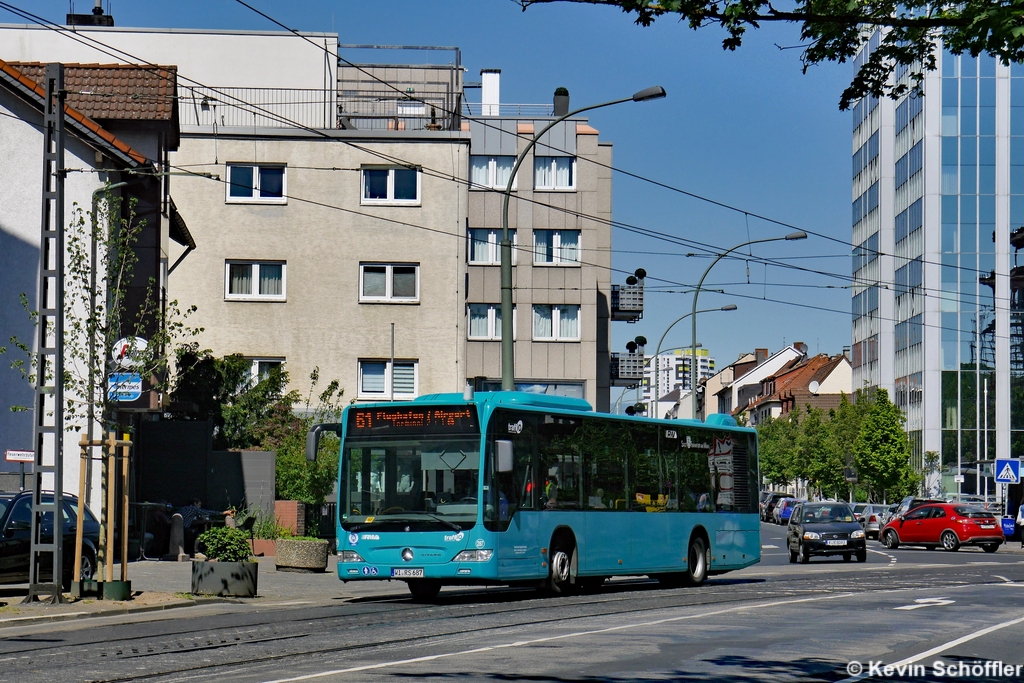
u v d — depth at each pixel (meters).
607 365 55.19
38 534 18.41
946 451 84.31
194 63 51.38
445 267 45.84
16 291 28.11
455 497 20.08
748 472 27.98
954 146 85.38
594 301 51.84
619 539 23.38
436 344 45.59
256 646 13.56
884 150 95.69
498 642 13.89
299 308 45.50
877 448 79.19
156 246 30.00
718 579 28.70
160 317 22.77
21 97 28.39
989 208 84.94
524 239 52.03
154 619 17.02
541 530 21.28
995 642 14.43
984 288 84.75
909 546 52.50
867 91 9.98
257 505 32.28
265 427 35.84
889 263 95.00
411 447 20.44
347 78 52.25
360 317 45.56
